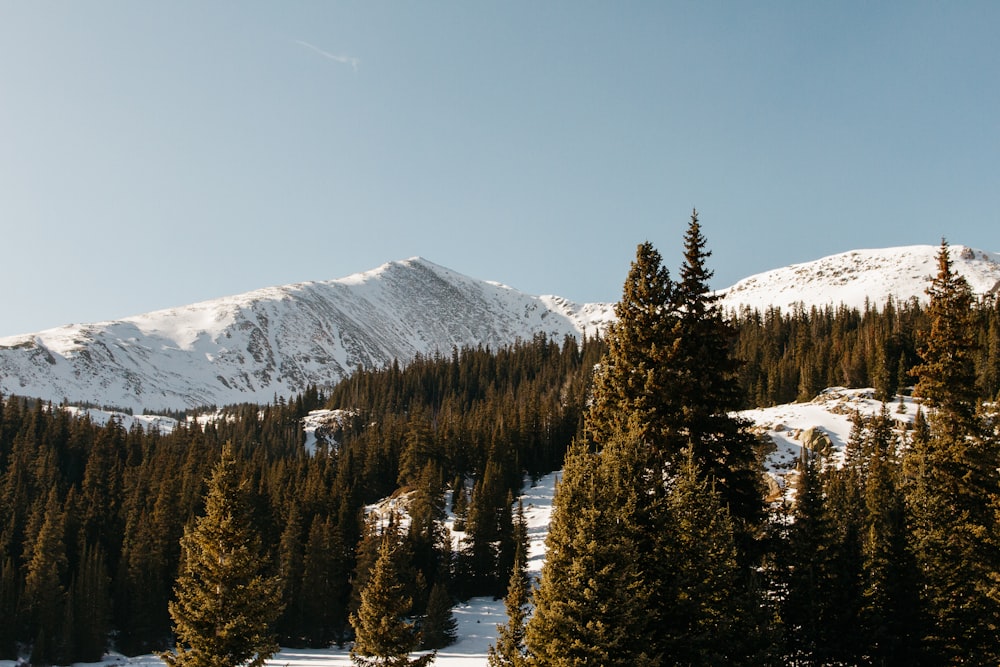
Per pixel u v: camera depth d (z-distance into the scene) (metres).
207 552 31.70
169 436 158.25
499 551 86.31
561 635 20.19
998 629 28.22
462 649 66.62
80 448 131.38
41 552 79.44
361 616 40.88
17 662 73.50
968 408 30.41
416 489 100.06
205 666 30.03
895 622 27.83
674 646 21.48
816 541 29.02
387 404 192.50
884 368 107.00
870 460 66.06
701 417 24.83
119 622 81.62
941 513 30.05
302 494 96.06
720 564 21.77
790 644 27.45
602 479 21.64
